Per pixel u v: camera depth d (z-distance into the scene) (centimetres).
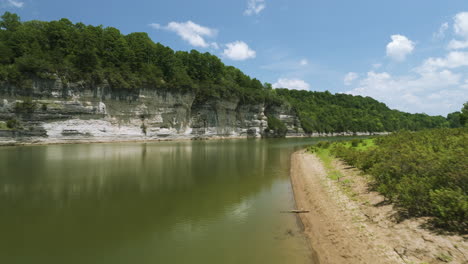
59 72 5553
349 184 1703
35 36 5962
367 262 802
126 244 982
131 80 6756
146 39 8994
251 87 12388
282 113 12500
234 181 2095
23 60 5078
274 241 1009
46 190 1742
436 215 935
